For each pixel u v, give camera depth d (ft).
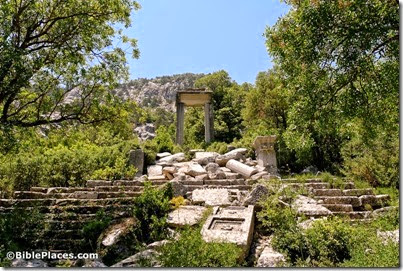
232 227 24.31
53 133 43.21
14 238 26.50
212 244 19.10
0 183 41.91
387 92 23.86
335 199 31.94
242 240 21.45
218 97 135.74
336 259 20.53
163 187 31.63
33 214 29.01
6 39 32.24
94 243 25.99
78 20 41.98
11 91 35.53
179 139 86.79
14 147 36.52
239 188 37.19
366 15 21.01
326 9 21.97
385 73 23.43
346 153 50.01
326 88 24.70
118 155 51.98
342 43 22.81
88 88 43.09
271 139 51.78
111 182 40.09
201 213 27.66
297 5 25.38
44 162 47.57
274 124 86.89
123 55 45.78
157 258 18.24
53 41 41.09
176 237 22.97
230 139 121.60
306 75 24.43
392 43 22.25
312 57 23.50
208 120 88.53
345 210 30.30
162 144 65.57
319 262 19.85
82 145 63.98
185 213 27.73
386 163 41.22
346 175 46.09
